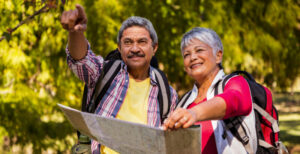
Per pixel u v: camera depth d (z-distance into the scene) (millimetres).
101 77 2121
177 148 1326
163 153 1341
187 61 2037
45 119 6371
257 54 7227
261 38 7230
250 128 1789
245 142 1783
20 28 3027
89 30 5988
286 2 7625
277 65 7613
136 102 2227
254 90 1854
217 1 7062
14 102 5984
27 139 6105
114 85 2178
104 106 2141
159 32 6504
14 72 5812
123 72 2232
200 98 2064
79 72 1929
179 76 7148
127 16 6223
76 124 1697
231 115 1491
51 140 6254
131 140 1420
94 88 2123
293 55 7938
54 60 6207
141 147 1410
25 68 5969
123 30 2230
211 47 2006
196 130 1264
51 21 2432
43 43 5668
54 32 5480
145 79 2326
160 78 2361
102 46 5996
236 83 1783
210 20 6777
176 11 6723
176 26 6715
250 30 7262
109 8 6066
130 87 2264
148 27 2248
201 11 6582
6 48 5242
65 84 6402
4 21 2906
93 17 6020
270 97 1949
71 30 1542
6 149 6406
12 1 2285
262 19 7566
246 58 6961
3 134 5918
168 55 6828
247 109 1621
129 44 2211
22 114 6047
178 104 2215
